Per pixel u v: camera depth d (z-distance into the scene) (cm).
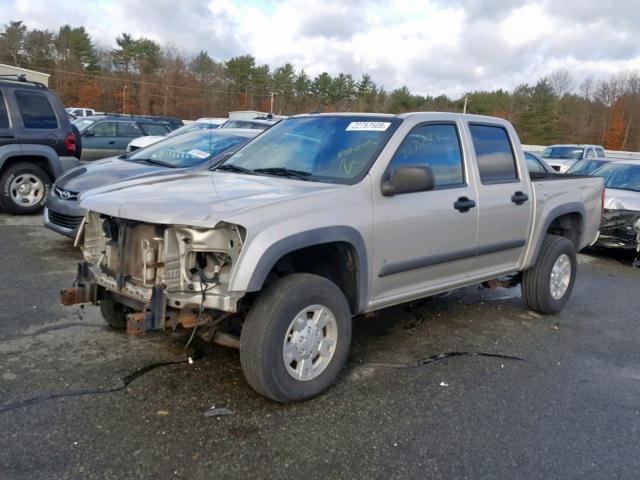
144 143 1455
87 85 6650
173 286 354
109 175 733
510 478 315
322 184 417
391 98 7650
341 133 473
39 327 488
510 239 544
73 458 309
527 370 466
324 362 395
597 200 667
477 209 497
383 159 430
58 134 969
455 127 503
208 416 360
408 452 334
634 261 941
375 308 436
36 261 690
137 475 298
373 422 366
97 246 409
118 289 374
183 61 7375
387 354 482
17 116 927
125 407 365
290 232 359
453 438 352
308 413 372
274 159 482
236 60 7544
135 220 361
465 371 456
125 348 454
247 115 2650
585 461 335
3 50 6675
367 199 413
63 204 714
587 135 6328
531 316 614
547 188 589
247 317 366
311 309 381
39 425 338
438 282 489
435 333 542
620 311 664
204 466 310
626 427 379
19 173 938
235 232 350
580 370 473
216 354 451
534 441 354
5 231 840
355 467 317
